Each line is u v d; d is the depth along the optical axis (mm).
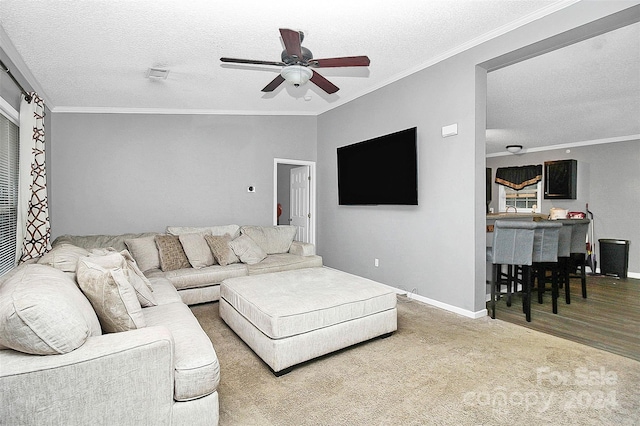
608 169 6527
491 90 4219
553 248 3443
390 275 4316
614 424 1711
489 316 3377
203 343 1777
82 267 1900
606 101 4590
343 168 5113
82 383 1298
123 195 4805
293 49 2414
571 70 3648
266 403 1918
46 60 3256
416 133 3836
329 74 4066
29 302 1246
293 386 2098
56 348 1282
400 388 2061
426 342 2729
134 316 1703
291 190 6566
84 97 4305
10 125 3193
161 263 3832
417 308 3596
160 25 2713
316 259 4703
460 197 3400
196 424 1556
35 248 3221
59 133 4543
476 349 2594
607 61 3412
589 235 6629
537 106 4816
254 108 5336
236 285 2947
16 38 2826
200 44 3055
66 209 4566
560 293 4484
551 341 2744
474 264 3285
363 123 4754
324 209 5734
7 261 3100
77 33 2785
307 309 2359
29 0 2314
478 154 3289
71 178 4586
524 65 3516
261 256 4438
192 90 4289
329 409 1858
